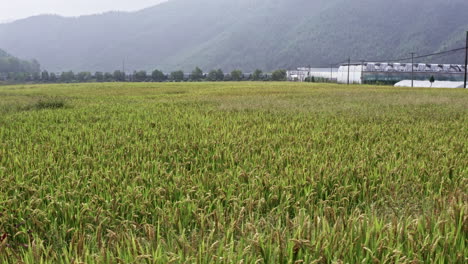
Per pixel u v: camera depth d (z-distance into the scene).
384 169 6.26
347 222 3.82
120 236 3.69
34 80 179.50
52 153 7.55
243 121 13.80
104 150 7.87
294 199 4.96
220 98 30.30
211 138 9.48
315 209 4.64
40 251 3.50
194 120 14.05
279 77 184.88
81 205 4.68
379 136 10.07
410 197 5.24
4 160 6.93
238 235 3.95
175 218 4.16
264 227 4.16
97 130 11.35
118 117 15.68
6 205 4.59
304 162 6.69
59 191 4.98
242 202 4.65
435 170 6.21
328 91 44.72
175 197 5.03
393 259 3.26
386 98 27.77
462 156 7.47
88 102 26.59
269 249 3.34
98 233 3.71
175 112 17.70
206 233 3.93
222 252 3.39
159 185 5.55
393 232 3.59
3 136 10.53
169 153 7.61
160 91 51.41
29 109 20.58
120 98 33.34
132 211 4.42
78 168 6.61
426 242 3.36
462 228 3.63
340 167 6.17
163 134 10.31
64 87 71.81
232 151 7.69
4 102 24.97
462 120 14.20
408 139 9.39
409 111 17.55
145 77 179.88
